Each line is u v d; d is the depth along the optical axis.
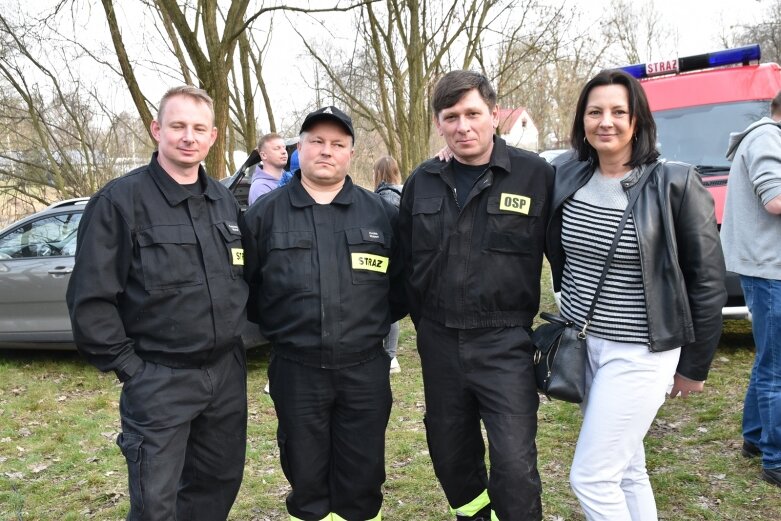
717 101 5.85
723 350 5.57
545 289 8.20
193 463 2.53
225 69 8.34
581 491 2.28
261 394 5.25
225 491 2.59
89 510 3.41
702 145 5.66
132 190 2.32
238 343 2.55
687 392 2.32
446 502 3.31
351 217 2.62
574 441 3.98
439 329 2.55
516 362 2.47
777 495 3.16
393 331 5.54
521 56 15.38
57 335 6.05
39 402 5.26
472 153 2.41
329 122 2.52
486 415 2.46
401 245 2.70
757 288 3.23
